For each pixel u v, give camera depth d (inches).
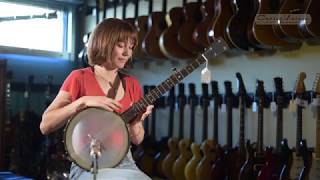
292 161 99.7
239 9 108.0
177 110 138.0
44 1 170.7
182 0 137.3
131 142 75.2
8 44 160.9
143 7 157.9
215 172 112.8
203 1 124.5
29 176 152.3
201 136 132.3
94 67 74.5
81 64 169.3
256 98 113.0
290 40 102.3
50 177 137.4
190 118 132.4
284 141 101.8
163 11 138.0
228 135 117.4
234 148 114.3
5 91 141.5
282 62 111.7
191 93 130.9
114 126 67.1
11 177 117.6
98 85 72.9
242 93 113.0
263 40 102.1
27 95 160.7
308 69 105.7
